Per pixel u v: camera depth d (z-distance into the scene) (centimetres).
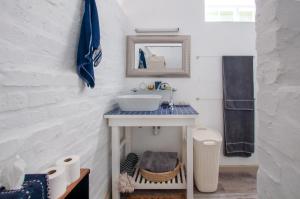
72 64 113
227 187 206
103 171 169
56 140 96
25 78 75
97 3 146
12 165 61
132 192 190
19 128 72
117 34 201
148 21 235
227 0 243
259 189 57
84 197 99
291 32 42
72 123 112
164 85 229
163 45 234
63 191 78
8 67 67
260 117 56
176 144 238
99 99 157
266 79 52
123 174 180
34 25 80
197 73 236
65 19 105
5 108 66
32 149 79
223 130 236
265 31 52
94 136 147
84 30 117
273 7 47
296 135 41
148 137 240
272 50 48
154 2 235
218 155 198
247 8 242
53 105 94
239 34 232
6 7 66
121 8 214
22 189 59
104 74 167
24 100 74
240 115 229
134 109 183
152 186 182
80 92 123
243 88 228
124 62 233
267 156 52
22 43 74
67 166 87
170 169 191
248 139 228
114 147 174
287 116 43
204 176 197
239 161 237
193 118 170
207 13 244
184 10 234
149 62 234
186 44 231
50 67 92
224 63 229
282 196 46
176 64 234
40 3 84
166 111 185
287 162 44
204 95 237
